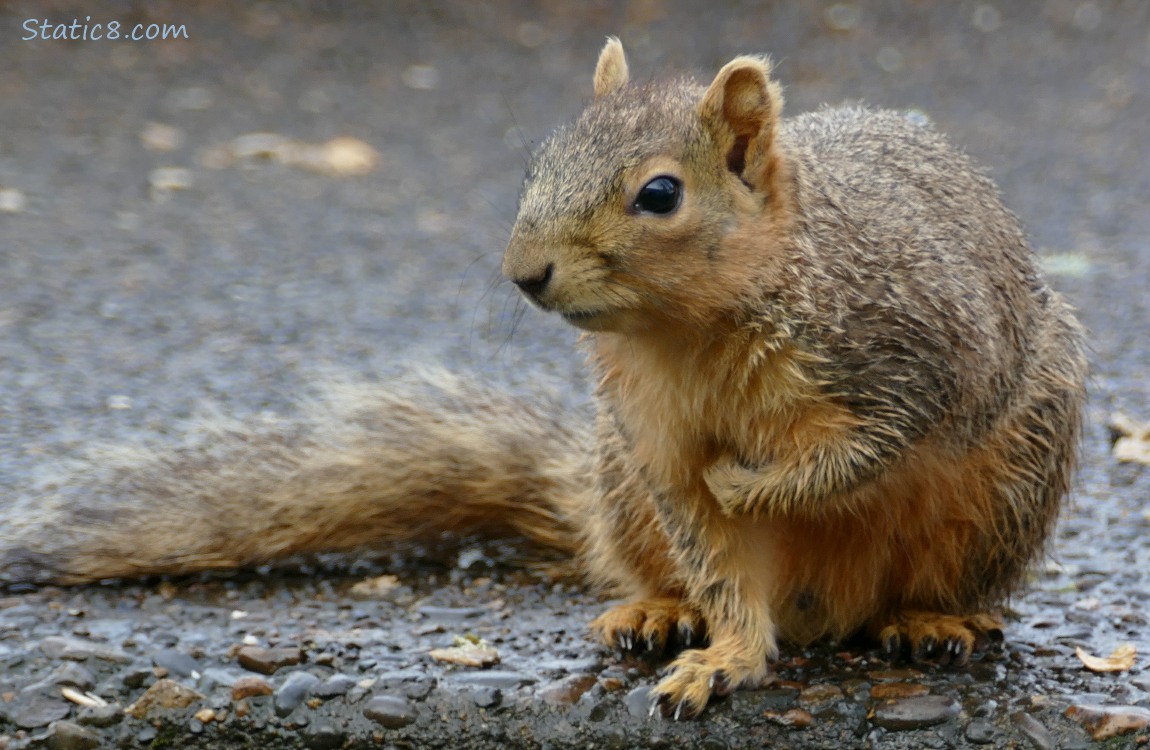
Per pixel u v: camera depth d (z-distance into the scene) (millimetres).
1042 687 7078
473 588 8445
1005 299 7492
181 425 10297
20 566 8141
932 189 7621
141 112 18906
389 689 7059
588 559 8453
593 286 6438
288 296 13414
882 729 6824
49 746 6871
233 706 7016
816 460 6695
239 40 21672
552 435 8922
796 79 19953
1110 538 8930
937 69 20625
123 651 7328
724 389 6777
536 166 6801
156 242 14727
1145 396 11234
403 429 8938
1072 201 16109
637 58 20500
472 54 21375
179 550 8312
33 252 14203
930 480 7129
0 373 11211
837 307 6641
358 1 23078
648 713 6895
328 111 19281
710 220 6504
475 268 14344
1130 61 21000
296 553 8609
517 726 6898
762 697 6992
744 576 7215
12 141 17594
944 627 7480
